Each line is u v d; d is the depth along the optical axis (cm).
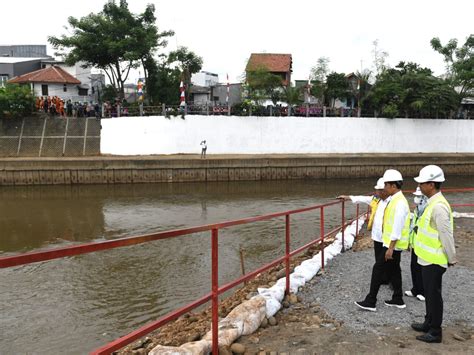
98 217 1841
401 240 513
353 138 3269
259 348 430
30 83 3844
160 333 628
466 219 1284
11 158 2764
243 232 1516
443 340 449
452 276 684
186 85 3644
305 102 3753
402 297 572
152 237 322
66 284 1027
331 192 2458
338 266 748
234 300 714
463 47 3856
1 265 217
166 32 3562
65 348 725
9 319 840
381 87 3381
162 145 2992
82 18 3325
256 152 3131
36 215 1878
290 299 570
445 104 3359
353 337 456
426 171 434
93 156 2947
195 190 2511
